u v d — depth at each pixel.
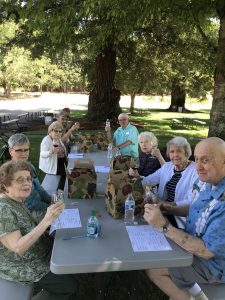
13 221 2.46
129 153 6.36
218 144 2.51
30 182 2.60
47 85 53.47
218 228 2.32
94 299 3.27
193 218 2.65
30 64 39.59
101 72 17.09
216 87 7.48
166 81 24.72
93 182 3.45
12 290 2.53
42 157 5.46
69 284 2.79
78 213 3.03
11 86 46.09
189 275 2.53
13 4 10.46
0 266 2.60
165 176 3.80
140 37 17.23
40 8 7.48
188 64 18.56
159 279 2.62
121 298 3.29
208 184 2.67
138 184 2.91
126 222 2.80
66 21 7.63
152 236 2.54
